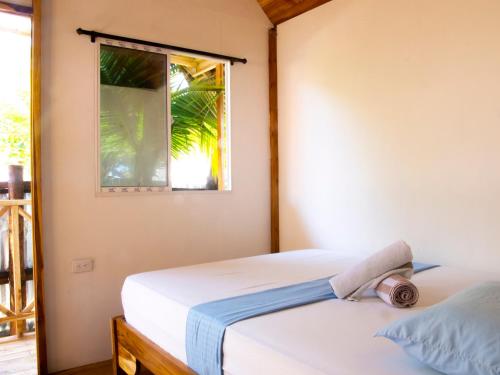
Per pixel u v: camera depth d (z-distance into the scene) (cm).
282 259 274
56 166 271
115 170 299
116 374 236
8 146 539
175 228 323
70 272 275
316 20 342
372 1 298
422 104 268
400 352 124
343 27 320
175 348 180
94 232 285
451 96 253
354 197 314
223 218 352
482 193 239
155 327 198
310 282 209
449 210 255
